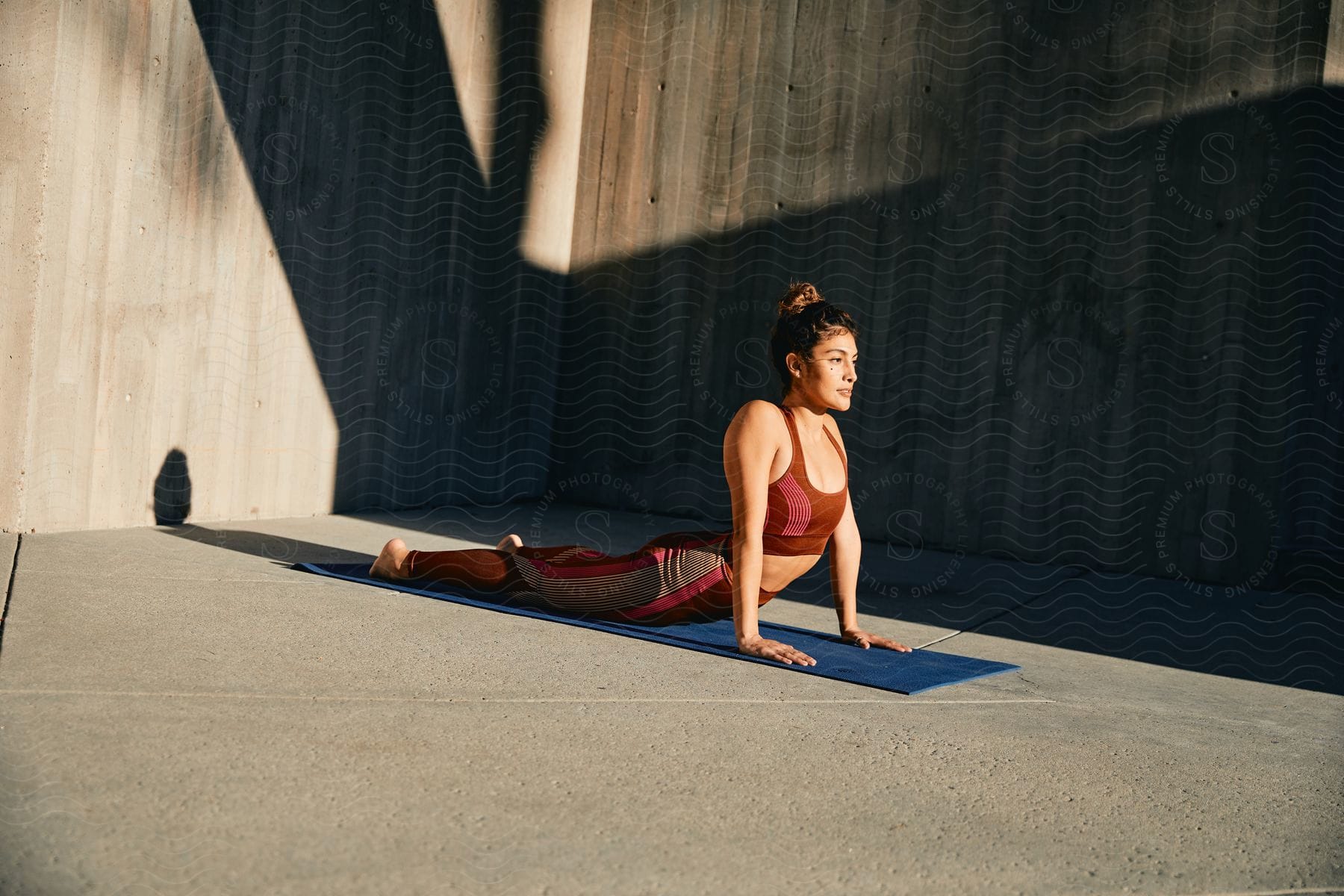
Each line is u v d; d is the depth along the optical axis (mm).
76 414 3771
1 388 3588
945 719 2281
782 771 1828
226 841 1356
